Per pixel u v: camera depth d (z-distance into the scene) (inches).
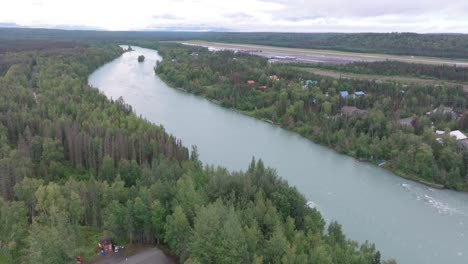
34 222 2153.1
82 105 4781.0
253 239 2041.1
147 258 2193.7
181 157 3503.9
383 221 2977.4
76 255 1984.5
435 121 5032.0
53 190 2428.6
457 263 2511.1
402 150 4035.4
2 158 3142.2
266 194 2618.1
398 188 3572.8
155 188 2488.9
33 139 3550.7
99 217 2551.7
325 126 4874.5
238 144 4603.8
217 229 2034.9
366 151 4212.6
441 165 3791.8
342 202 3255.4
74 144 3506.4
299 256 1920.5
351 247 2182.6
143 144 3575.3
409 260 2529.5
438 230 2883.9
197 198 2348.7
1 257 2185.0
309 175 3789.4
